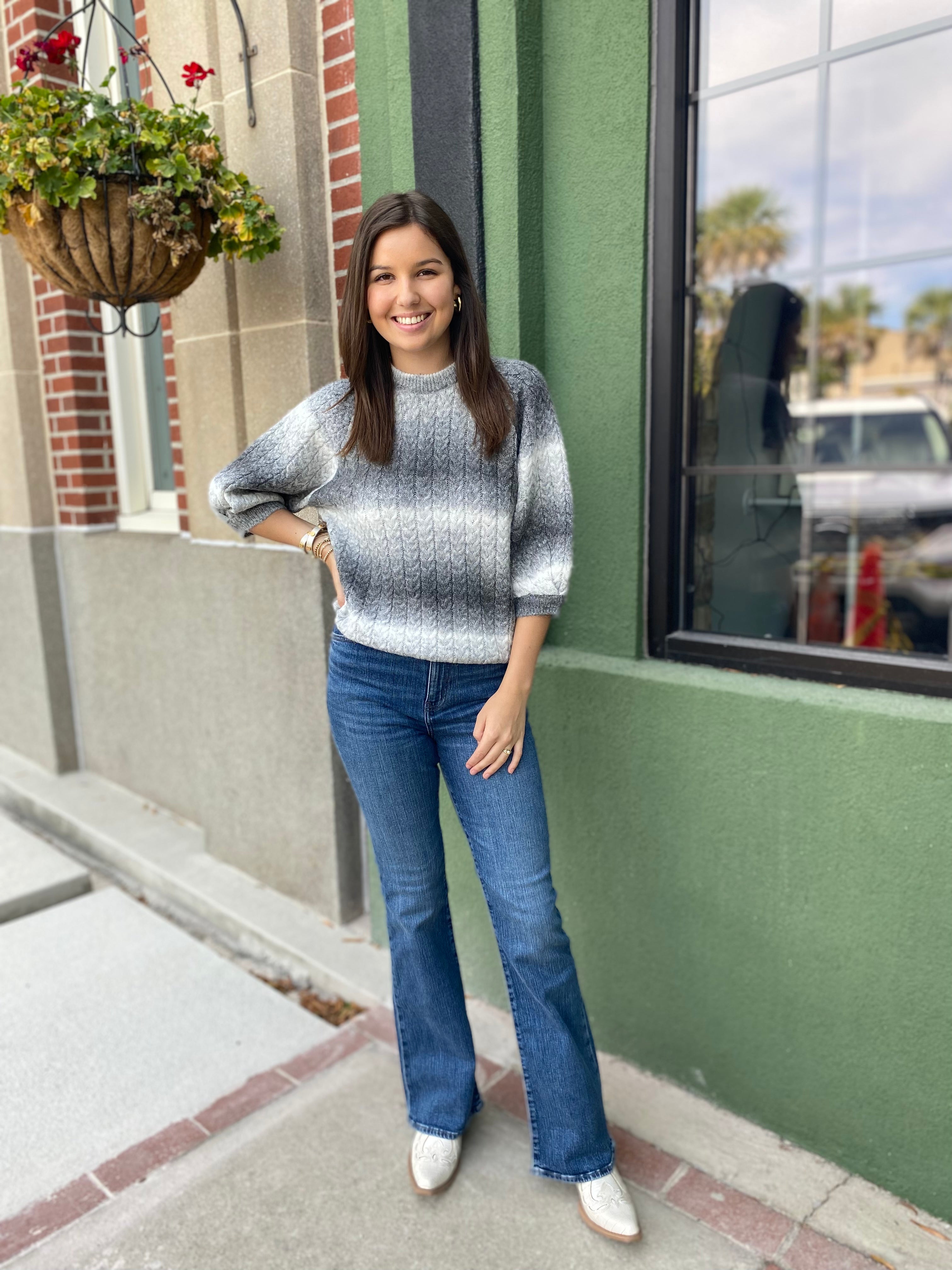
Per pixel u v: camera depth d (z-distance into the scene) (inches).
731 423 79.2
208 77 86.1
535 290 71.2
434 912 62.1
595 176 67.3
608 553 71.9
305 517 88.9
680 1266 58.1
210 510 100.1
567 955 58.7
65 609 137.5
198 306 94.0
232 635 100.7
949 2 62.9
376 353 53.9
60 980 90.9
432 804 60.6
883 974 61.2
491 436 52.6
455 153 70.1
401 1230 61.4
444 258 51.3
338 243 85.2
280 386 88.6
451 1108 65.3
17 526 137.0
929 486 125.9
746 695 63.8
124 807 129.0
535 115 68.6
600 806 73.1
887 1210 62.1
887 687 61.4
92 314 126.1
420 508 54.2
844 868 61.5
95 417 128.4
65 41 72.8
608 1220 59.7
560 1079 59.2
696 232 68.1
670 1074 74.0
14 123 69.2
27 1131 71.1
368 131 79.0
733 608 79.7
